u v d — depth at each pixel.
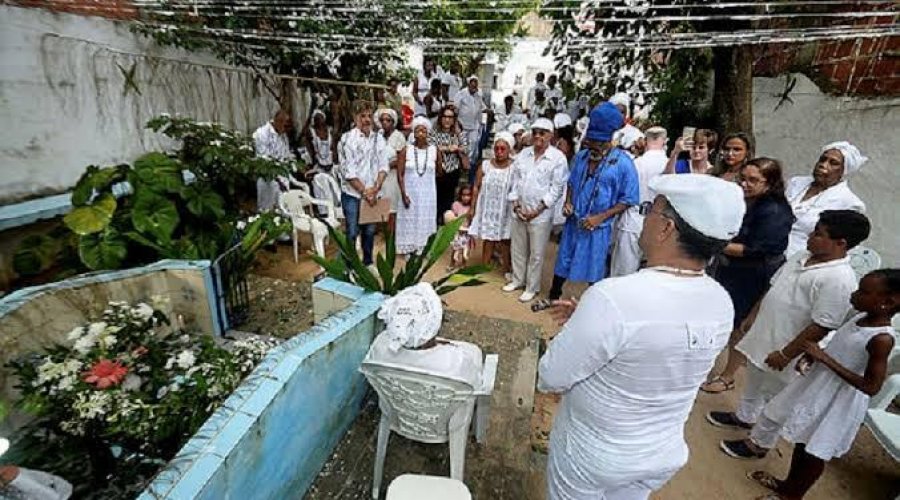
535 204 3.95
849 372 1.90
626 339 1.13
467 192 5.38
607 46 4.36
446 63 10.09
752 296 2.82
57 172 3.74
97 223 3.10
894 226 3.44
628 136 4.35
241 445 1.32
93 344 1.92
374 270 4.21
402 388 1.72
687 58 5.17
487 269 2.77
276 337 3.06
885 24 3.30
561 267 3.77
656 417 1.27
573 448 1.38
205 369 1.93
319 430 1.90
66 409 1.73
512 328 3.20
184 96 4.95
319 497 1.88
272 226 3.51
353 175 4.15
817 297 2.07
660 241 1.19
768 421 2.32
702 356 1.19
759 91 4.40
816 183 2.93
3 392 1.93
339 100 6.95
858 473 2.52
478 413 2.14
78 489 1.75
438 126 5.64
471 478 2.02
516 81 14.97
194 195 3.62
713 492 2.29
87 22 3.89
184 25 4.61
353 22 5.94
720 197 1.07
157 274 2.74
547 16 5.07
